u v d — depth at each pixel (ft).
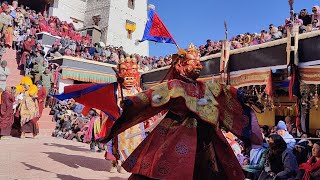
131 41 114.21
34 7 108.27
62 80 64.44
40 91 48.57
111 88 19.40
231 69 27.89
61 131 48.01
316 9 31.94
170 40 15.47
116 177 21.40
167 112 13.58
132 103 12.31
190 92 13.37
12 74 54.90
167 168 12.01
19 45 60.75
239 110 14.44
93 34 103.24
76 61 66.03
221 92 14.37
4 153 27.35
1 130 38.50
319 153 17.01
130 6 115.55
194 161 12.28
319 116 28.84
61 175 20.45
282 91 31.68
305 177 16.79
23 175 19.36
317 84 22.88
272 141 17.53
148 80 43.37
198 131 13.41
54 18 86.69
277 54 24.23
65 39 74.74
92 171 22.94
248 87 27.27
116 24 110.01
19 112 41.70
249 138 14.39
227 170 13.21
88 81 67.56
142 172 12.16
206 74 30.45
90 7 113.29
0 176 18.47
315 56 21.81
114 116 19.75
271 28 35.17
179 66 14.28
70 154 30.76
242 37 40.68
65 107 53.01
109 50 80.94
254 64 25.98
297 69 22.88
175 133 12.70
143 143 13.16
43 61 56.75
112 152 21.93
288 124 28.30
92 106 19.45
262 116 35.29
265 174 18.24
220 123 14.30
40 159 26.03
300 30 29.17
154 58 82.99
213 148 13.42
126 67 21.98
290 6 30.63
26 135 44.98
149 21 16.06
